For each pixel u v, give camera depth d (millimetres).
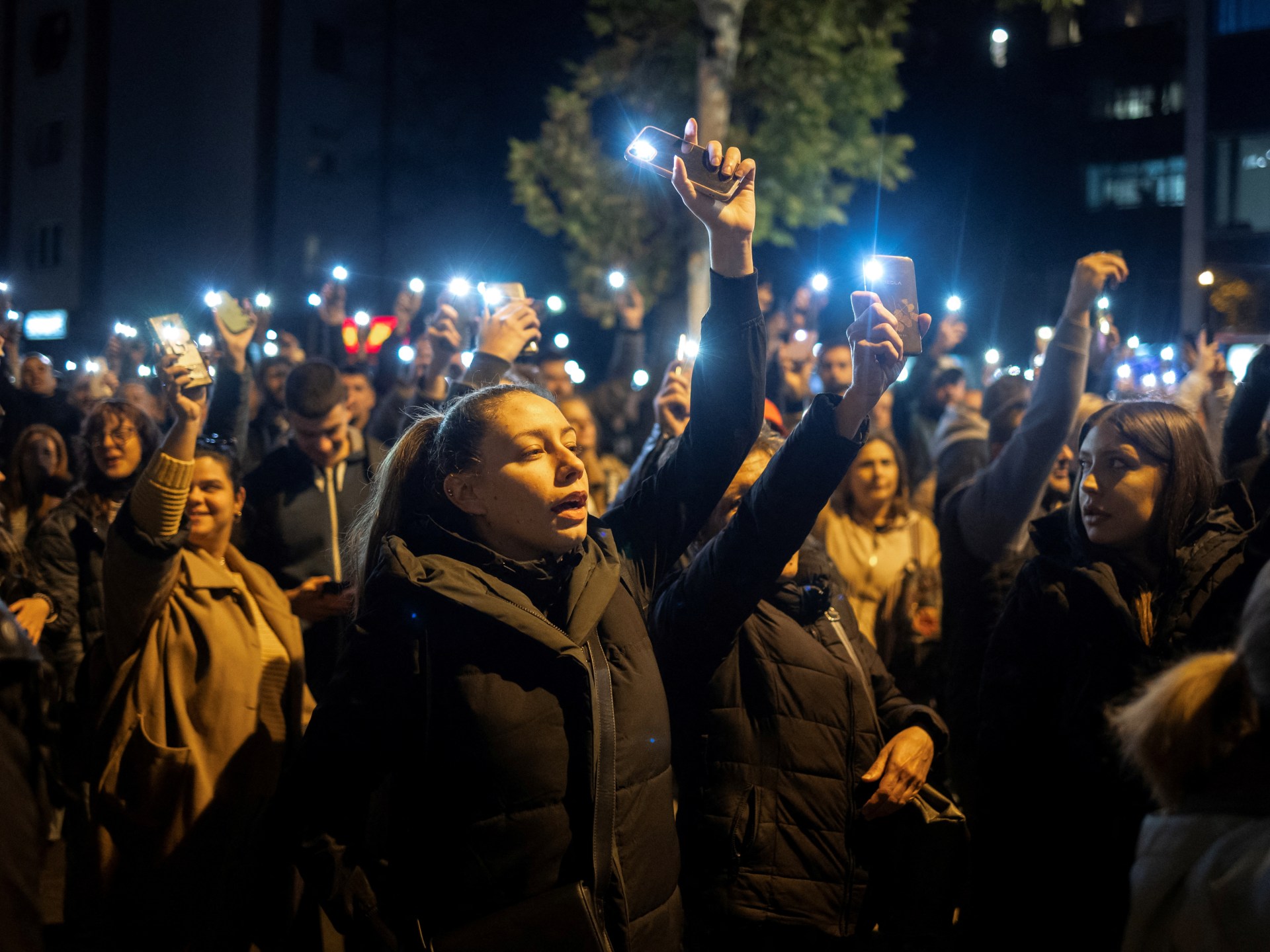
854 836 2596
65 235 27234
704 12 10469
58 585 4098
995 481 3691
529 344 3514
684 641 2402
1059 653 2576
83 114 26812
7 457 6164
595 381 19328
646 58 13953
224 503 3383
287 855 2016
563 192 14328
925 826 2602
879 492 4387
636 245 14219
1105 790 2410
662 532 2443
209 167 25797
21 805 1542
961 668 3834
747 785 2551
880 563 4359
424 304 24953
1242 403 3570
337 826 2010
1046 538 2738
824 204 13523
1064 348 3566
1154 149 22422
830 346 5496
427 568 2061
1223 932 1462
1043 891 2535
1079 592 2547
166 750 3043
